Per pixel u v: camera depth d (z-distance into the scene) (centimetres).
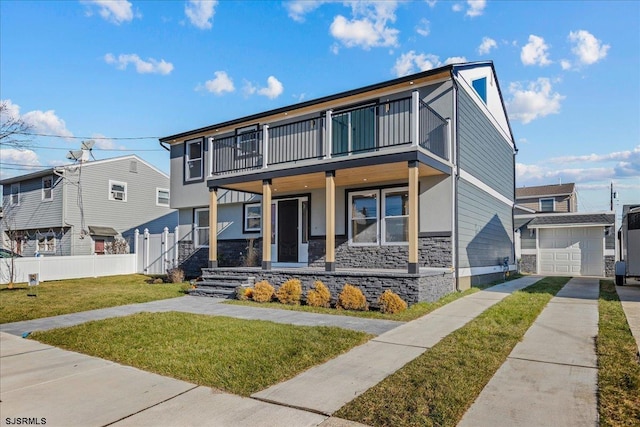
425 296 912
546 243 2041
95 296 1132
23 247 2472
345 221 1261
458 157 1129
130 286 1388
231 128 1573
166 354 548
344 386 426
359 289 930
